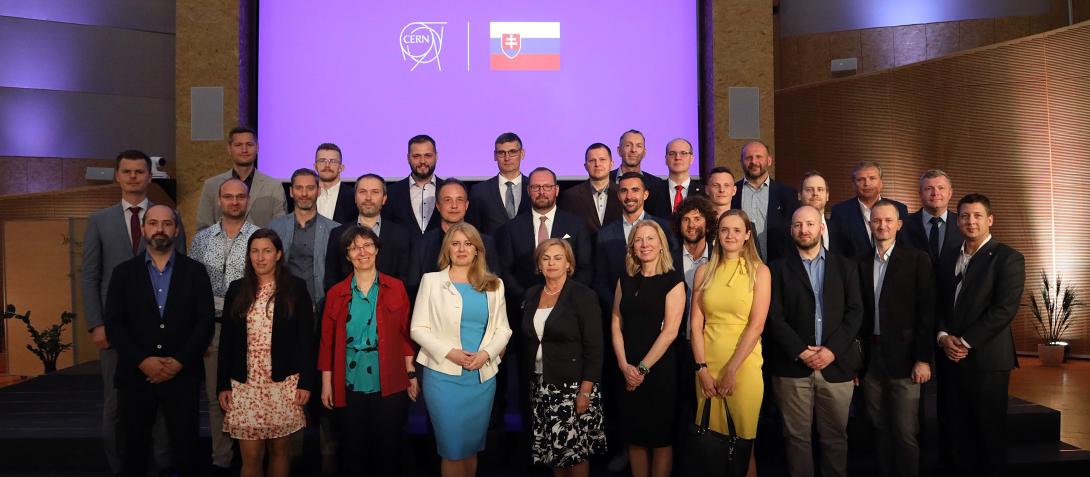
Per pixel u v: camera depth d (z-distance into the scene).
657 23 5.80
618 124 5.77
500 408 3.90
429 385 3.27
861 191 4.07
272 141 5.73
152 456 3.62
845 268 3.41
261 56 5.75
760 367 3.29
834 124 8.60
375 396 3.25
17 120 7.95
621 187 3.76
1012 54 7.30
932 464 3.67
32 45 8.03
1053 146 7.07
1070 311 7.09
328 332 3.32
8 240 7.62
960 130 7.67
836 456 3.37
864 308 3.46
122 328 3.26
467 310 3.29
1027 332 7.39
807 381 3.34
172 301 3.30
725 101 5.83
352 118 5.73
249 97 5.80
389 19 5.75
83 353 7.38
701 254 3.62
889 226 3.44
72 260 7.43
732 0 5.85
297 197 3.71
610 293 3.68
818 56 8.98
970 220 3.45
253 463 3.25
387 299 3.29
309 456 3.84
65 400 4.73
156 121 8.57
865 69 8.72
